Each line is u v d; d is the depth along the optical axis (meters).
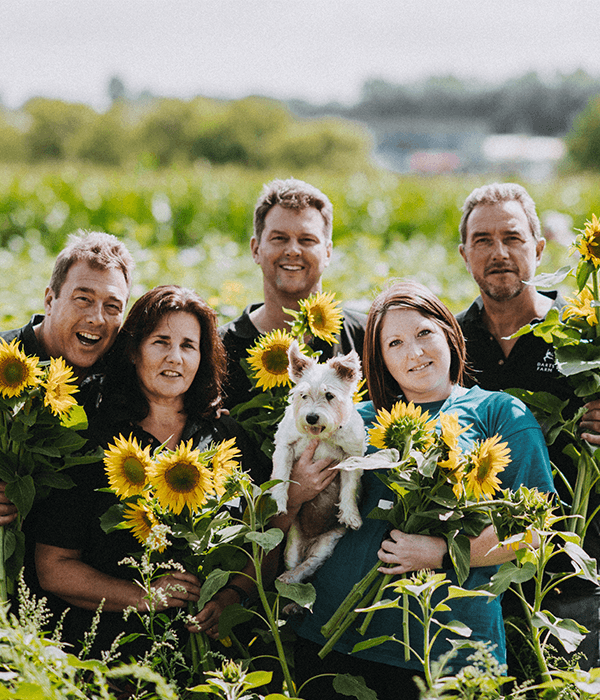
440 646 2.60
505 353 3.72
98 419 2.99
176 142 78.81
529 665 2.83
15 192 14.00
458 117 138.88
